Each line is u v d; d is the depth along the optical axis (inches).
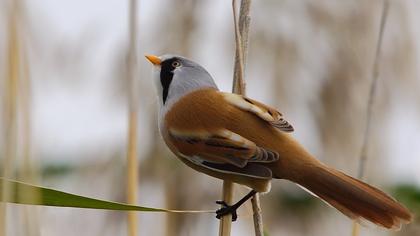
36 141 216.7
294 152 291.1
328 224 419.5
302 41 404.8
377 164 396.2
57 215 339.0
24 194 194.4
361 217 277.9
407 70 408.2
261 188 289.6
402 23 407.5
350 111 402.9
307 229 416.8
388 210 275.0
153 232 387.5
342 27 403.9
